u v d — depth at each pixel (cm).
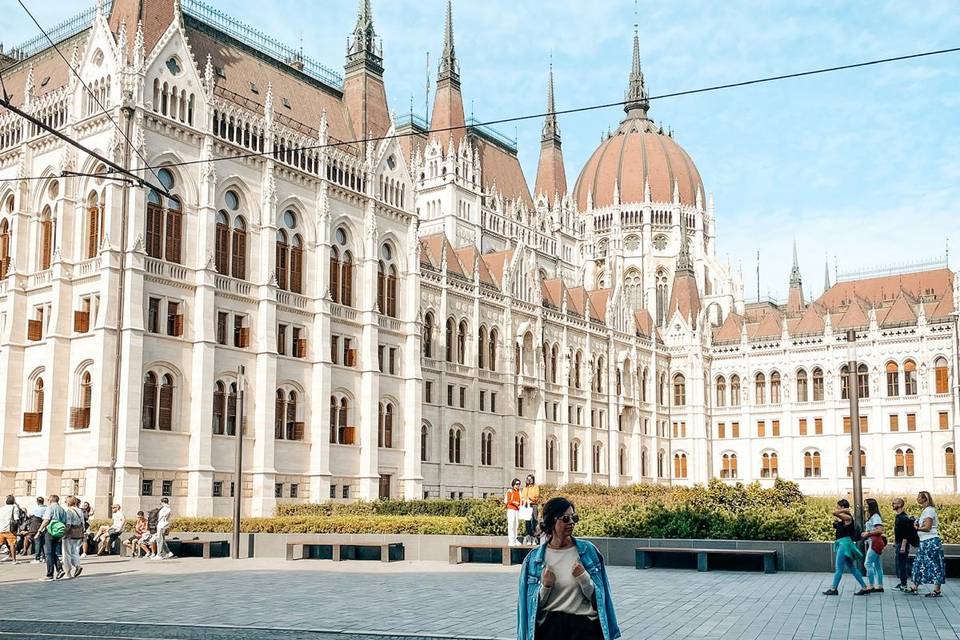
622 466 12769
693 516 4384
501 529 4731
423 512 6888
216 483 6956
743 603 2908
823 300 14762
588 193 18125
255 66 8225
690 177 18275
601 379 12519
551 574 1293
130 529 5841
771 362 13538
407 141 13188
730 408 13825
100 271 6494
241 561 4722
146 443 6475
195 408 6812
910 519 3184
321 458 7688
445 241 10219
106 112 6594
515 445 10656
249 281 7400
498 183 14000
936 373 12288
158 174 6812
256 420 7275
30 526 4978
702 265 17600
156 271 6700
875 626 2438
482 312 10456
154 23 7300
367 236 8481
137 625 2456
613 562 4366
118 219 6506
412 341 8894
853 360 4138
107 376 6312
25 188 7119
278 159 7712
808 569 4031
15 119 7394
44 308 6844
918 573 3125
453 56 13300
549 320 11481
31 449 6631
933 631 2355
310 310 7881
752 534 4209
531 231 14175
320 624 2469
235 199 7438
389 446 8625
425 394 9469
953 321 12100
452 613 2683
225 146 7250
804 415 13188
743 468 13575
